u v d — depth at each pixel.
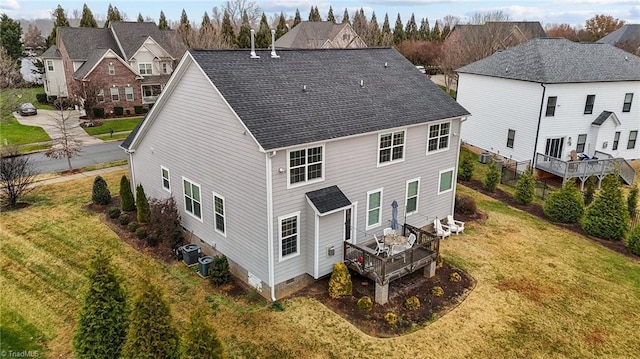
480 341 13.33
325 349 12.83
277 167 14.08
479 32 60.88
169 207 18.95
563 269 17.70
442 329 13.83
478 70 33.75
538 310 14.91
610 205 20.55
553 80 28.14
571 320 14.45
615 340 13.56
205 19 70.06
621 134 31.55
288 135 14.25
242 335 13.32
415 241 17.77
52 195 24.80
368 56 21.03
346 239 17.16
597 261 18.50
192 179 17.95
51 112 48.97
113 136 39.22
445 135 19.92
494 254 18.80
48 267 17.20
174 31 57.81
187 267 17.28
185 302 15.01
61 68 54.44
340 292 15.18
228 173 15.74
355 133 15.74
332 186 15.94
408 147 18.28
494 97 32.47
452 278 16.59
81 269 17.08
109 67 46.31
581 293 16.02
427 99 19.72
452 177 21.16
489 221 22.33
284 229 15.00
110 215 21.59
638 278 17.23
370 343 13.11
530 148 30.00
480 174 29.86
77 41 50.84
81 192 25.30
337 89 17.61
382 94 18.61
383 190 17.92
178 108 17.48
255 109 14.70
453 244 19.62
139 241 19.25
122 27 52.38
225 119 15.09
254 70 16.45
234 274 16.91
